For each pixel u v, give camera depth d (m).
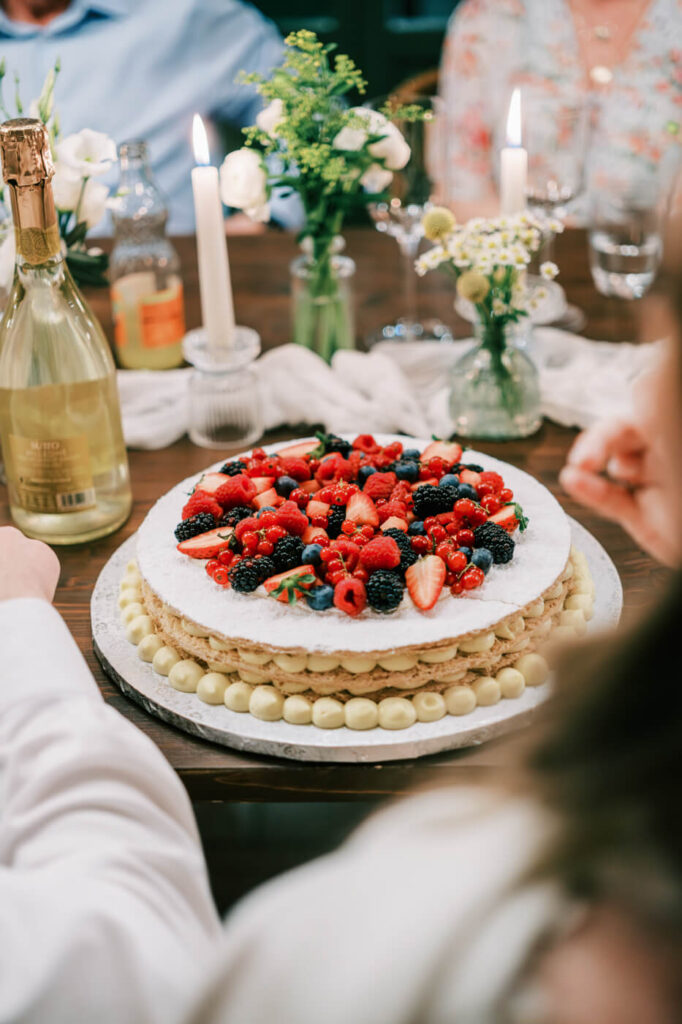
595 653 0.43
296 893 0.46
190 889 0.70
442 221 1.49
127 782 0.74
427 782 1.02
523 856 0.40
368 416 1.59
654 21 2.35
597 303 1.93
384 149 1.56
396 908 0.42
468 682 1.09
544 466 1.52
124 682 1.13
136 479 1.53
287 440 1.62
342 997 0.40
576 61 2.45
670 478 0.41
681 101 2.37
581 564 1.26
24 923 0.62
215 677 1.10
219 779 1.03
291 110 1.54
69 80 2.87
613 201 1.88
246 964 0.44
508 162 1.54
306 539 1.17
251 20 3.05
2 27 2.86
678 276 0.38
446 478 1.25
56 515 1.36
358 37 3.97
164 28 2.87
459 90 2.52
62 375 1.29
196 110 2.97
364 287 2.05
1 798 0.75
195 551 1.19
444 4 3.96
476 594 1.11
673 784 0.38
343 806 1.60
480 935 0.40
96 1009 0.60
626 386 1.63
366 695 1.08
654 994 0.37
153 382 1.72
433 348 1.78
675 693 0.39
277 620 1.08
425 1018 0.39
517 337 1.57
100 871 0.66
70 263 1.58
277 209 2.64
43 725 0.77
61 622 0.90
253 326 1.89
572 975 0.38
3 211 1.51
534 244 1.46
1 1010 0.59
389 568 1.10
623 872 0.38
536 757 0.42
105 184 2.83
